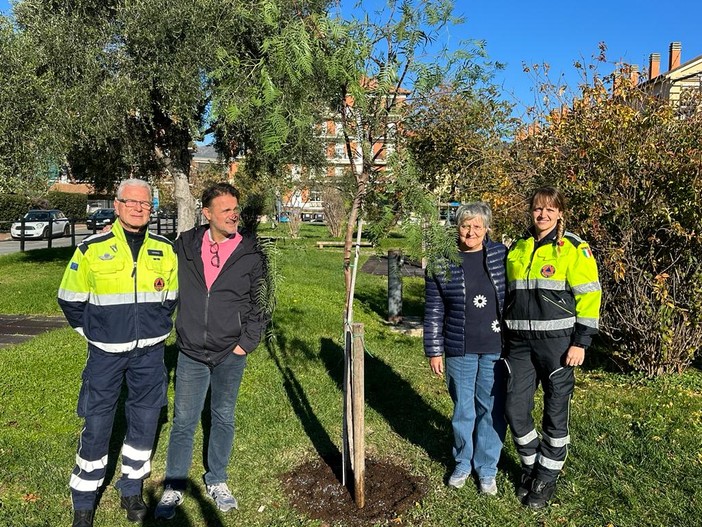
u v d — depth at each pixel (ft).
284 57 8.75
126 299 9.75
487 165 19.44
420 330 24.62
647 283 17.13
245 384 16.93
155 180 52.39
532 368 10.64
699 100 17.54
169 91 32.01
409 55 9.61
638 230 17.06
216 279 10.27
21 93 32.50
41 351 19.86
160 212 90.63
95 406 9.82
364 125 9.80
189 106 32.45
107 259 9.57
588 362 20.12
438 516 10.37
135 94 32.17
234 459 12.62
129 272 9.74
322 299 30.58
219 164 43.50
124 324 9.75
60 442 13.06
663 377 17.84
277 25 9.25
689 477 11.40
